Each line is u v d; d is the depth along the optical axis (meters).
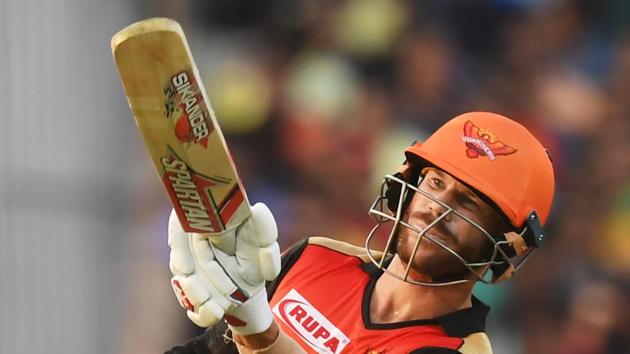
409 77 26.25
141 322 19.64
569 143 26.14
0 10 17.33
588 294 24.06
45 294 17.67
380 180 24.70
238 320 9.82
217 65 25.88
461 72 26.81
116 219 18.92
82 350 18.39
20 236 17.45
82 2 18.36
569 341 23.77
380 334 11.04
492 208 10.81
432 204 10.81
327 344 11.15
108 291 18.72
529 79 26.91
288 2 26.73
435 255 10.78
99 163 18.69
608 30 27.84
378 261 11.66
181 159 9.18
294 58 26.19
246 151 24.95
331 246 11.92
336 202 24.38
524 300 23.92
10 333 17.30
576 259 24.66
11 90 17.41
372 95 25.80
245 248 9.66
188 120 9.04
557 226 24.98
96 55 18.56
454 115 26.20
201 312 9.55
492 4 27.36
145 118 8.93
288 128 25.06
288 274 11.79
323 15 26.70
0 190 17.38
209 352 11.70
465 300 11.26
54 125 17.92
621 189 25.42
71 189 18.02
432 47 26.66
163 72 8.72
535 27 27.41
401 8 27.06
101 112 18.69
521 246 11.01
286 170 24.66
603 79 27.11
